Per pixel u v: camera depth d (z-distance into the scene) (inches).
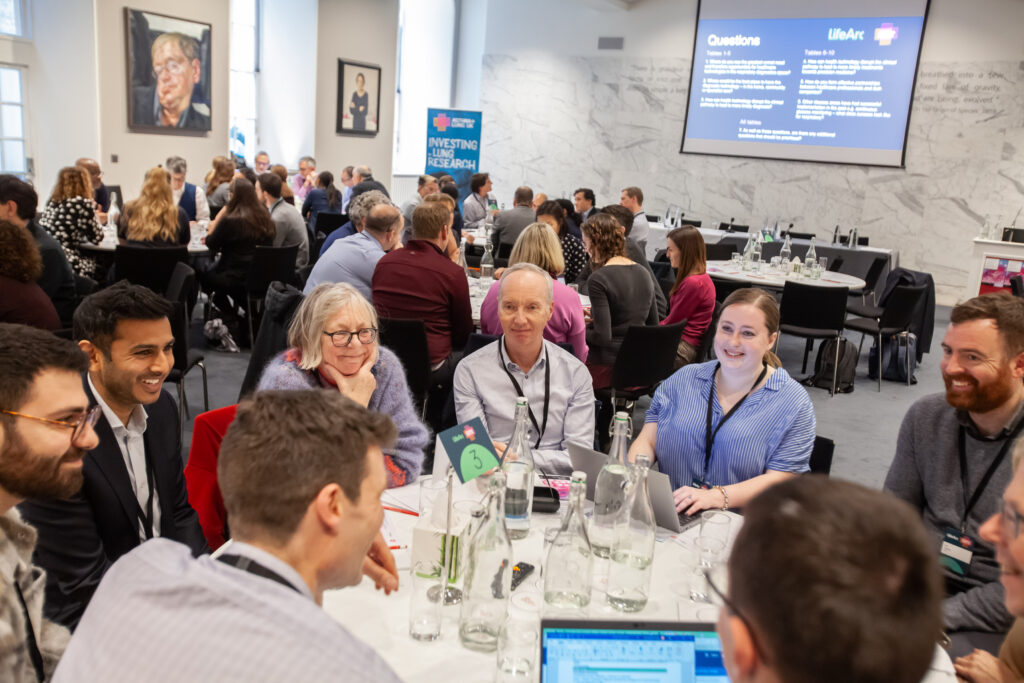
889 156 375.9
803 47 385.7
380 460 39.2
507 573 50.3
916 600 22.5
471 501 58.9
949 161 364.5
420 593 50.6
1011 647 56.2
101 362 67.6
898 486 80.3
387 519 66.4
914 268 377.7
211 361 198.7
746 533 24.7
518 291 87.5
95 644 32.2
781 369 85.2
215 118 347.3
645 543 57.5
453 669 47.6
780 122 396.5
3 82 286.0
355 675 31.2
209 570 33.3
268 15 391.5
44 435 46.8
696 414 83.6
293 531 35.8
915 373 241.6
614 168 441.7
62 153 298.0
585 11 435.5
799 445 80.8
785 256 267.6
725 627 25.2
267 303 108.7
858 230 386.6
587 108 443.5
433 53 498.0
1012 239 279.7
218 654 30.5
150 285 180.1
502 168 470.9
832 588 22.1
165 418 75.0
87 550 66.0
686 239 168.1
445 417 100.0
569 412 90.7
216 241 204.2
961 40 354.9
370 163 441.4
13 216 144.1
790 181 398.9
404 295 139.7
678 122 421.1
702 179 419.5
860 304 287.6
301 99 394.3
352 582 39.3
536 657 47.7
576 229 289.4
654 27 420.2
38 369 46.6
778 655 22.9
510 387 90.8
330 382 78.4
